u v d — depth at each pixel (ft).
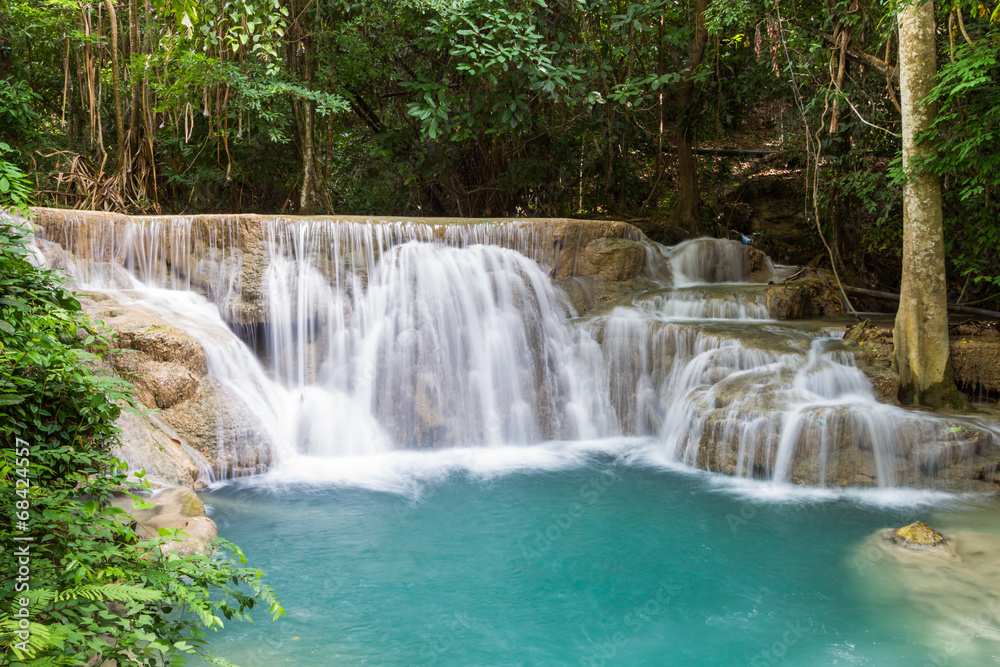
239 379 29.45
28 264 15.07
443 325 33.58
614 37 50.65
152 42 42.73
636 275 40.88
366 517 23.99
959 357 31.07
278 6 38.04
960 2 27.50
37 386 14.96
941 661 15.58
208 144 47.21
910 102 29.58
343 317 33.24
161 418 25.91
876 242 46.85
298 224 33.45
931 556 20.88
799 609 18.04
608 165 55.67
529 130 46.34
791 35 38.91
